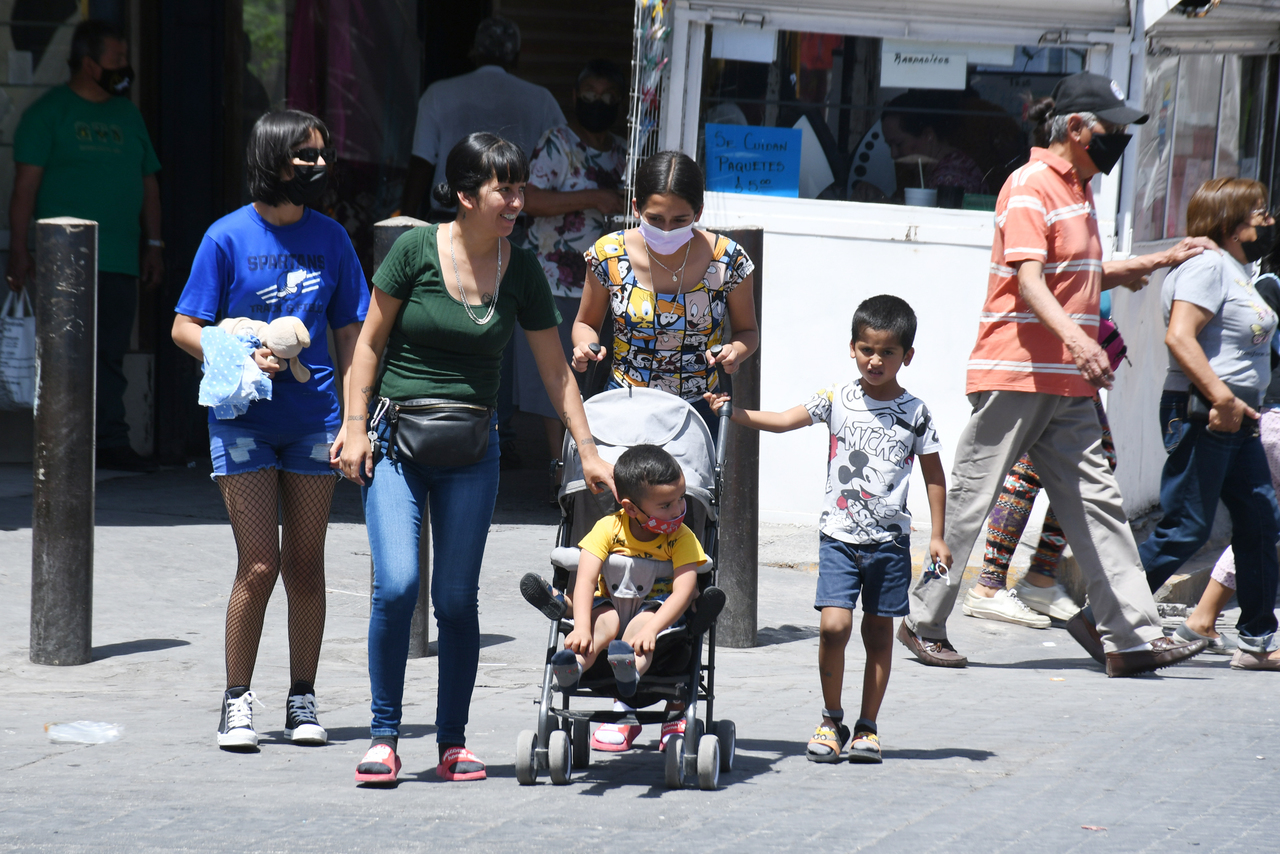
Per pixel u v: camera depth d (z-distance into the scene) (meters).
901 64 30.94
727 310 18.92
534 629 24.47
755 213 31.00
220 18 35.59
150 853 12.66
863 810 14.44
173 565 27.16
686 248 18.09
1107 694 21.14
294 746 17.30
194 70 35.62
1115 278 23.33
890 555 16.73
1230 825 13.95
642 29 29.12
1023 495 27.12
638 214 17.92
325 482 17.23
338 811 14.17
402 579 14.99
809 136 31.14
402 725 18.64
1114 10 30.22
